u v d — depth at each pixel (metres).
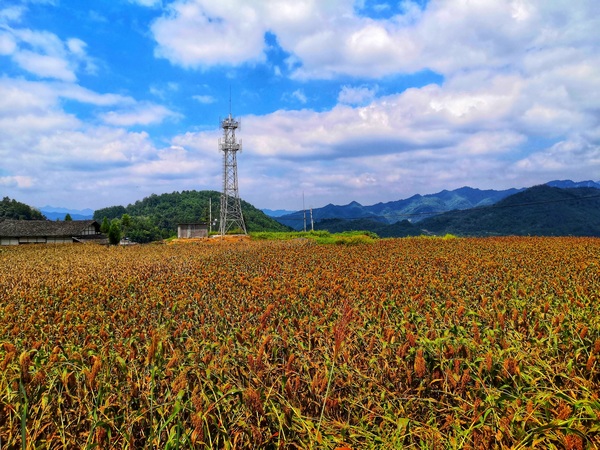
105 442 2.91
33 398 3.20
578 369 3.62
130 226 101.12
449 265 14.37
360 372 3.76
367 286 8.50
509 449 2.69
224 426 3.06
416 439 3.18
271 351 4.22
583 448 2.68
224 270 13.62
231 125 65.12
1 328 5.93
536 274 11.14
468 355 3.86
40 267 18.97
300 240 44.81
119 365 3.81
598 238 35.00
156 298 8.15
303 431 3.00
